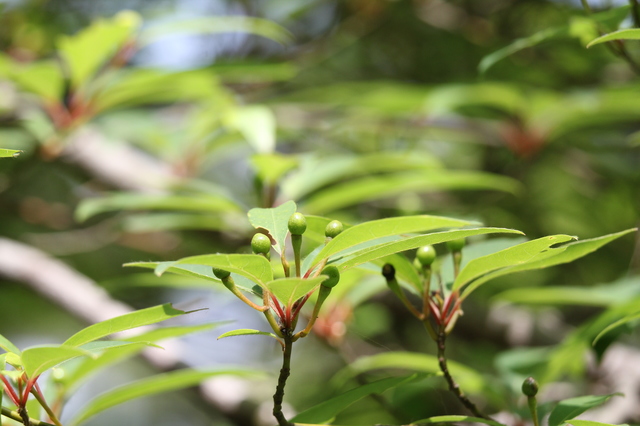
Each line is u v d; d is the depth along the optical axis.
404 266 0.87
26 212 1.87
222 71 1.39
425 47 2.12
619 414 1.18
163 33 1.42
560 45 1.82
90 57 1.33
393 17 2.09
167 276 1.20
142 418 2.80
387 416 1.35
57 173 2.23
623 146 1.91
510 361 1.10
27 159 1.53
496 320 1.66
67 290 1.66
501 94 1.60
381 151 2.00
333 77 2.22
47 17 2.01
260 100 2.06
